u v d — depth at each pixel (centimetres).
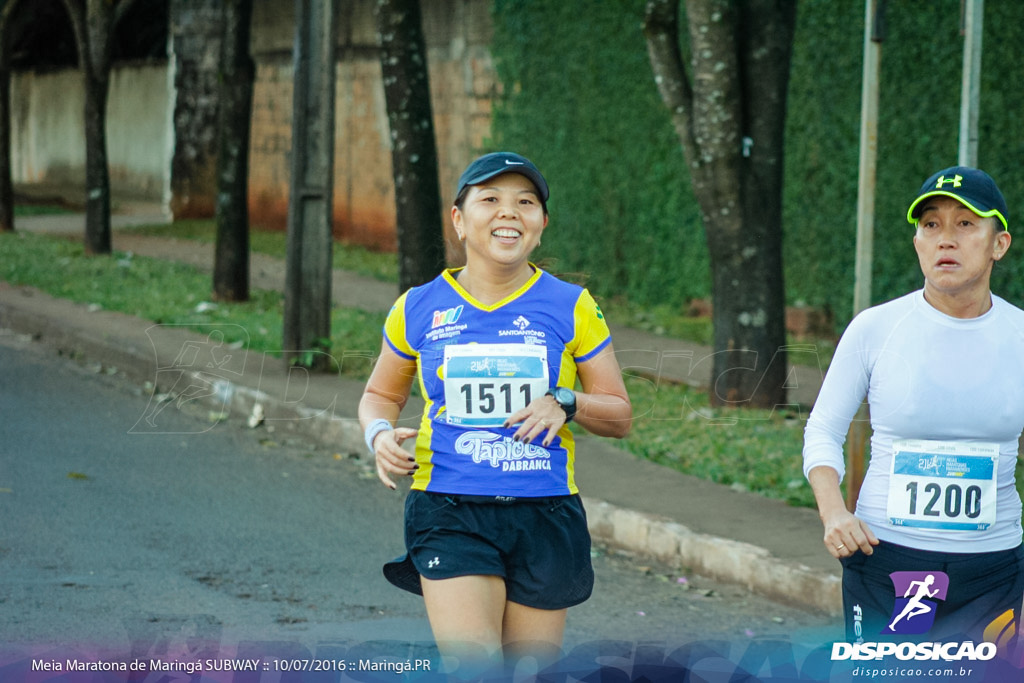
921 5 2823
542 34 3831
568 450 845
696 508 1639
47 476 1808
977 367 782
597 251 3712
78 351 2861
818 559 1418
